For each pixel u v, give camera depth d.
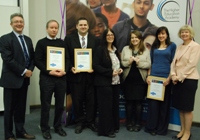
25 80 2.86
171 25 3.36
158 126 3.31
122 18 3.54
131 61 3.19
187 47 2.90
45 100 2.98
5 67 2.76
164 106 3.22
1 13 3.94
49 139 3.03
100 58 3.06
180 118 3.16
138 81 3.27
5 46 2.68
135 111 3.41
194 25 3.49
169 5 3.34
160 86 3.18
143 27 3.50
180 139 3.06
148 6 3.44
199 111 3.61
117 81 3.13
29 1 4.24
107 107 3.09
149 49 3.50
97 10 3.55
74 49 3.16
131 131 3.36
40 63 2.92
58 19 4.30
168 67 3.17
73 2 3.51
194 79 2.87
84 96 3.31
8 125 2.84
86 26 3.13
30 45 2.89
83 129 3.40
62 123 3.70
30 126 3.55
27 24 4.09
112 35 3.10
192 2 3.42
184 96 2.90
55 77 3.00
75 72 3.12
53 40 3.02
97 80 3.08
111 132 3.16
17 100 2.91
